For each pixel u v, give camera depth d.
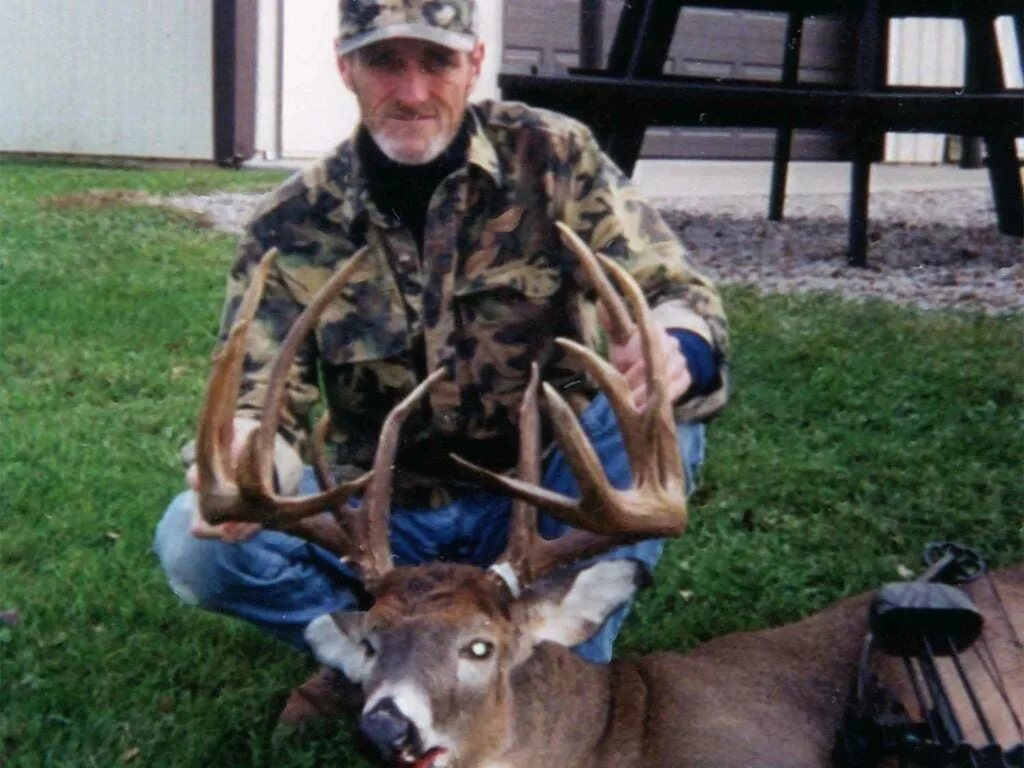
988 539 2.77
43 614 2.45
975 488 3.01
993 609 2.14
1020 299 4.80
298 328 1.80
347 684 1.97
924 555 2.40
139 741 2.08
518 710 1.87
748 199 8.11
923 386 3.62
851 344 4.08
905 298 4.85
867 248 5.84
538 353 2.08
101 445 3.24
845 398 3.56
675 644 2.41
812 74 10.26
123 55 8.65
